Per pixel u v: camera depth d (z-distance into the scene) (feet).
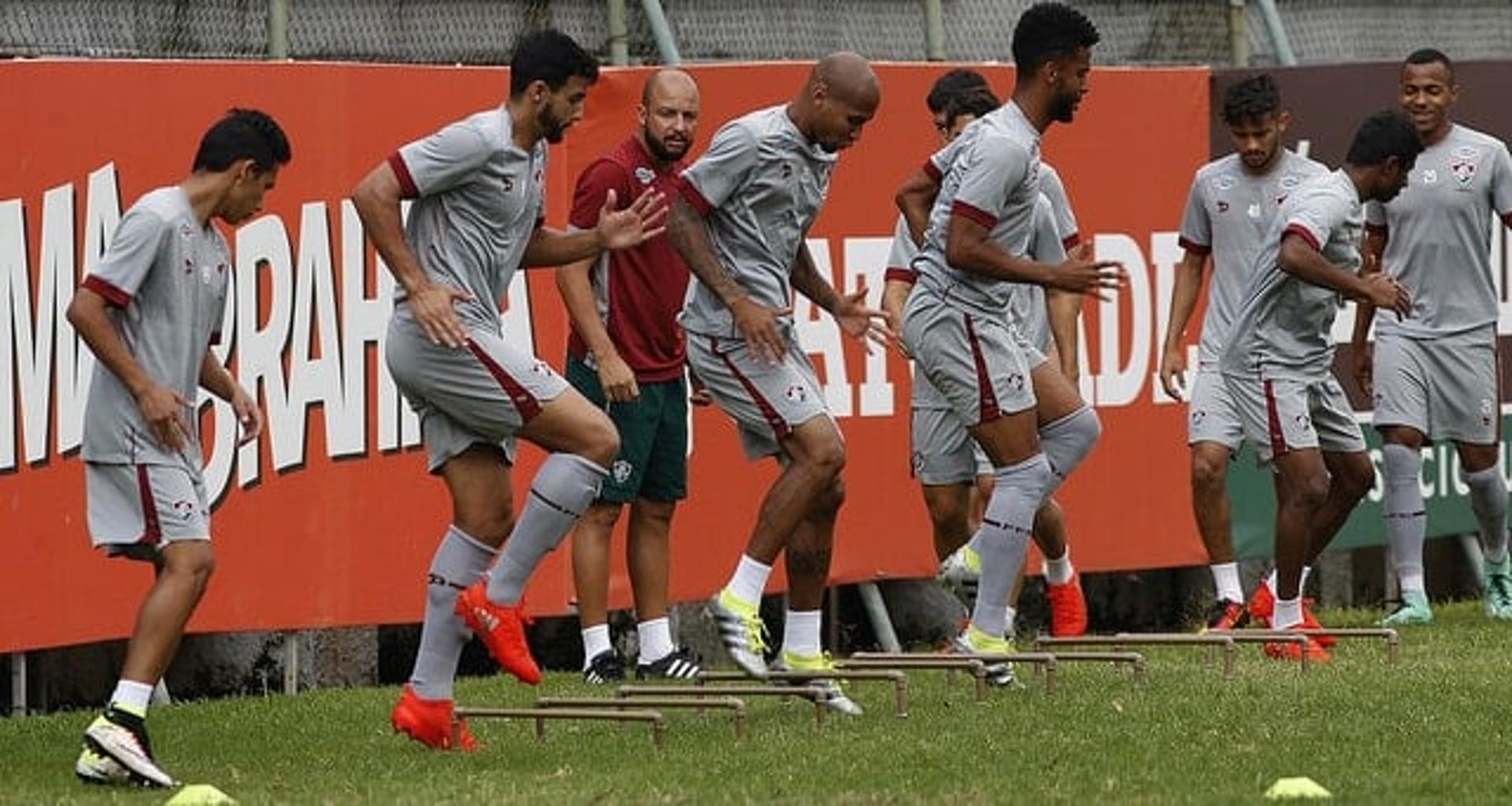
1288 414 128.47
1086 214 147.84
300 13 135.64
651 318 123.95
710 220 106.22
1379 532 158.30
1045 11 107.45
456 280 97.60
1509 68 160.25
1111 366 148.77
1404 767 92.68
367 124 125.49
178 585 93.81
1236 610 134.00
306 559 123.85
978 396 110.93
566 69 97.09
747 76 136.26
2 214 114.62
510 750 100.73
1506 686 112.88
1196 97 152.05
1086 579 155.22
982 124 108.47
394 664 135.85
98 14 129.29
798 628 110.93
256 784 93.30
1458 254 144.66
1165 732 100.63
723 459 135.95
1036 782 89.86
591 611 125.80
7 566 115.34
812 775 91.71
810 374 108.37
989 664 114.01
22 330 115.44
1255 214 133.69
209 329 95.50
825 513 109.29
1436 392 145.48
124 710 92.63
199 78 120.47
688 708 104.94
